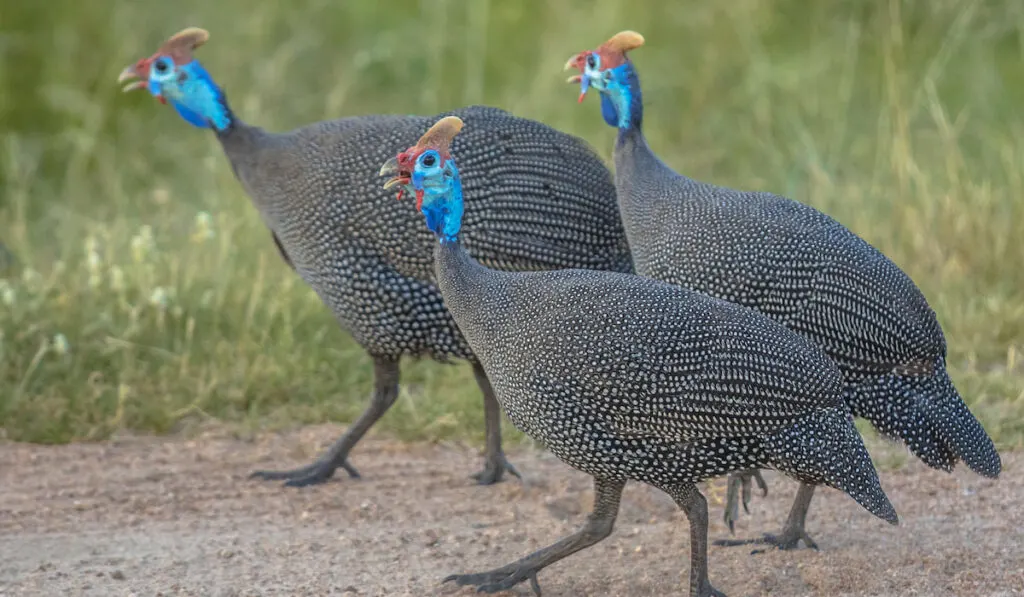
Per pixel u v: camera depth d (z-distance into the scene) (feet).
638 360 24.26
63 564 27.99
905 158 45.80
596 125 54.75
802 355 24.39
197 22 57.31
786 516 30.68
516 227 31.24
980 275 42.98
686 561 28.27
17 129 55.26
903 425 27.63
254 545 29.14
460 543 29.40
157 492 32.12
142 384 37.11
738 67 57.52
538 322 25.03
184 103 33.50
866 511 30.71
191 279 40.93
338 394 38.01
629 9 58.34
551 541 29.48
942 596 26.09
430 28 59.88
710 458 24.85
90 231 45.09
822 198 46.88
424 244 31.07
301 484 32.83
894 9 53.72
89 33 56.59
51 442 34.76
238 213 46.29
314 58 58.65
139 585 26.99
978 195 44.88
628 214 30.73
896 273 27.94
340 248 31.83
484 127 31.63
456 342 32.17
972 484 31.78
